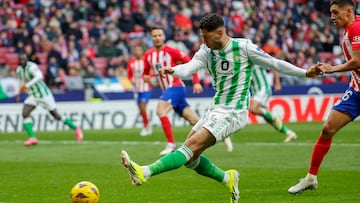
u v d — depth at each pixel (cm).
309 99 6494
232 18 8394
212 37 2231
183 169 3303
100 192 2708
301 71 2231
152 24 7994
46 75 6962
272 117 4575
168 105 3991
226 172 2328
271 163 3488
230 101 2273
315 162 2498
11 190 2816
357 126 5616
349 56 2438
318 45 8319
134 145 4641
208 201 2450
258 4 8738
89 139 5259
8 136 5809
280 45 8138
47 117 6397
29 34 7588
